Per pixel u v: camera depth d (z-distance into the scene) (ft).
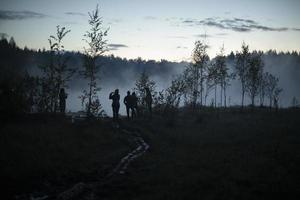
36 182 45.24
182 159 61.98
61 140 68.33
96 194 42.37
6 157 51.80
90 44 91.97
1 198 39.37
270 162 55.93
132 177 50.16
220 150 68.95
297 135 83.15
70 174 50.08
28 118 84.58
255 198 38.68
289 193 40.40
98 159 60.18
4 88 83.15
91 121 92.32
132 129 92.63
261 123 111.86
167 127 103.45
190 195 39.86
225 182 44.60
